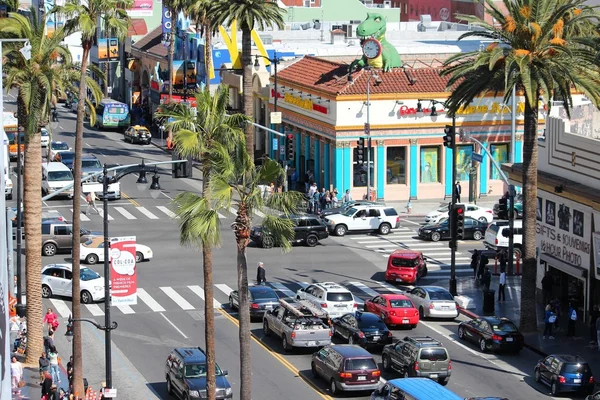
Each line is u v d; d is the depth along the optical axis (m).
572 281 78.19
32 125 63.97
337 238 102.25
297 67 130.75
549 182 77.00
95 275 81.00
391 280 86.19
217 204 52.31
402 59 137.62
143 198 116.00
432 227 101.31
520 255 93.94
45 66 64.38
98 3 64.56
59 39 64.69
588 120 82.81
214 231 52.09
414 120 114.94
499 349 69.00
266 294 77.00
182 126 53.25
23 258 90.56
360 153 109.06
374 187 115.38
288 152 106.44
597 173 73.19
